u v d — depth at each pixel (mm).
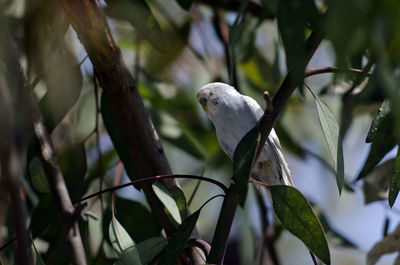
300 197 4137
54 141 6441
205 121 8086
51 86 4867
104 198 5664
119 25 7133
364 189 6184
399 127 2572
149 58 8055
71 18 4402
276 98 3904
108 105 5469
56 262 5352
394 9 2352
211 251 3984
